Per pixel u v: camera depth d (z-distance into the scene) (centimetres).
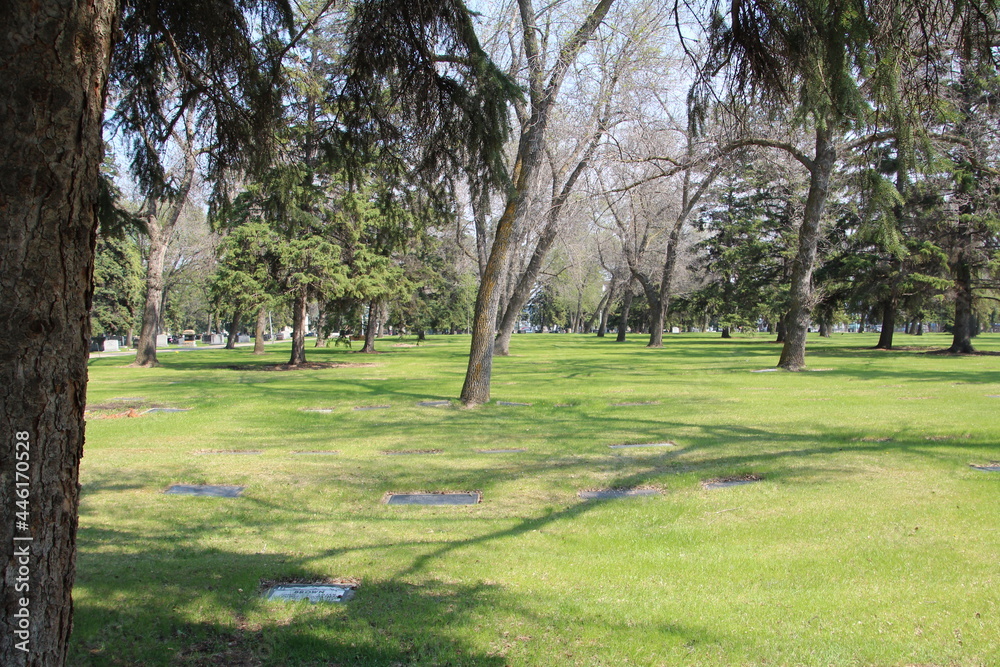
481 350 1396
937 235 3095
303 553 483
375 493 668
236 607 387
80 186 232
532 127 1355
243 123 650
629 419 1156
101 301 4059
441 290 3984
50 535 230
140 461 827
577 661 323
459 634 351
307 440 1000
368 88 655
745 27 490
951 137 1889
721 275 4884
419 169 756
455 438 995
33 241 221
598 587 416
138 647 338
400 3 582
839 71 480
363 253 2495
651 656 327
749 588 411
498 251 1384
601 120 1823
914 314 3647
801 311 2181
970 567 433
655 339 4319
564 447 901
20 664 223
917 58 473
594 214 2305
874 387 1603
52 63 220
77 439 238
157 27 559
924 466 728
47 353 226
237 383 1966
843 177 2250
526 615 373
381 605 388
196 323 8344
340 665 322
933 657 322
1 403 219
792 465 747
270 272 2494
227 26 571
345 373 2352
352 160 734
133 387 1847
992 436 886
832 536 504
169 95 657
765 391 1555
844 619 364
